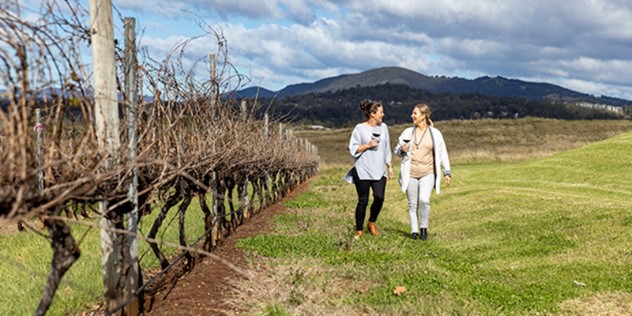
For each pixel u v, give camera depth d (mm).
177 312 5137
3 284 5969
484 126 94938
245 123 10039
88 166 3490
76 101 3490
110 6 3986
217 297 5727
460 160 37625
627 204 10648
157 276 5500
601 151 20859
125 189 4180
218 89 7805
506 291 5781
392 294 5809
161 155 5523
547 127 93250
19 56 2762
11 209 2654
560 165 20234
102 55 3939
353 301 5578
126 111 4520
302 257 7648
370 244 8547
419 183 9359
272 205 15570
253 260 7551
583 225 8961
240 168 10344
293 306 5457
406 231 10484
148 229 9266
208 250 7949
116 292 4379
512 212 11281
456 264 7207
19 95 2846
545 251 7668
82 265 6660
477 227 10180
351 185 23922
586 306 5242
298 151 24406
